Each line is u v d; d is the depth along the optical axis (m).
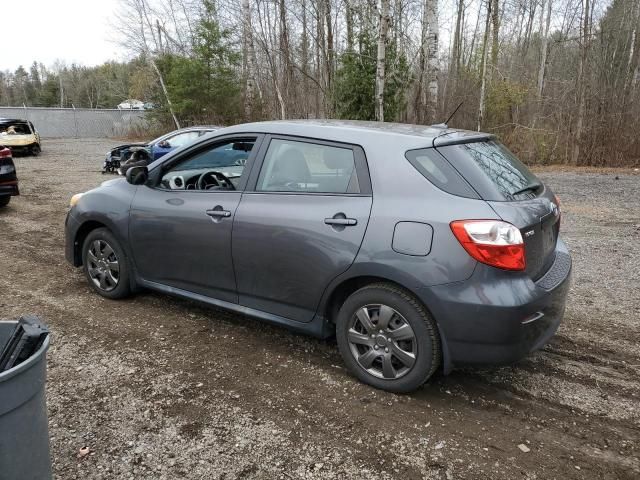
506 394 3.27
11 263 5.88
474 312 2.84
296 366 3.56
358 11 15.37
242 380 3.37
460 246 2.87
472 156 3.21
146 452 2.65
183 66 25.73
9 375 1.68
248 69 23.78
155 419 2.93
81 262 5.00
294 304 3.52
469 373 3.53
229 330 4.13
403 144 3.22
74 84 81.06
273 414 2.99
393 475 2.51
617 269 5.81
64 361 3.58
